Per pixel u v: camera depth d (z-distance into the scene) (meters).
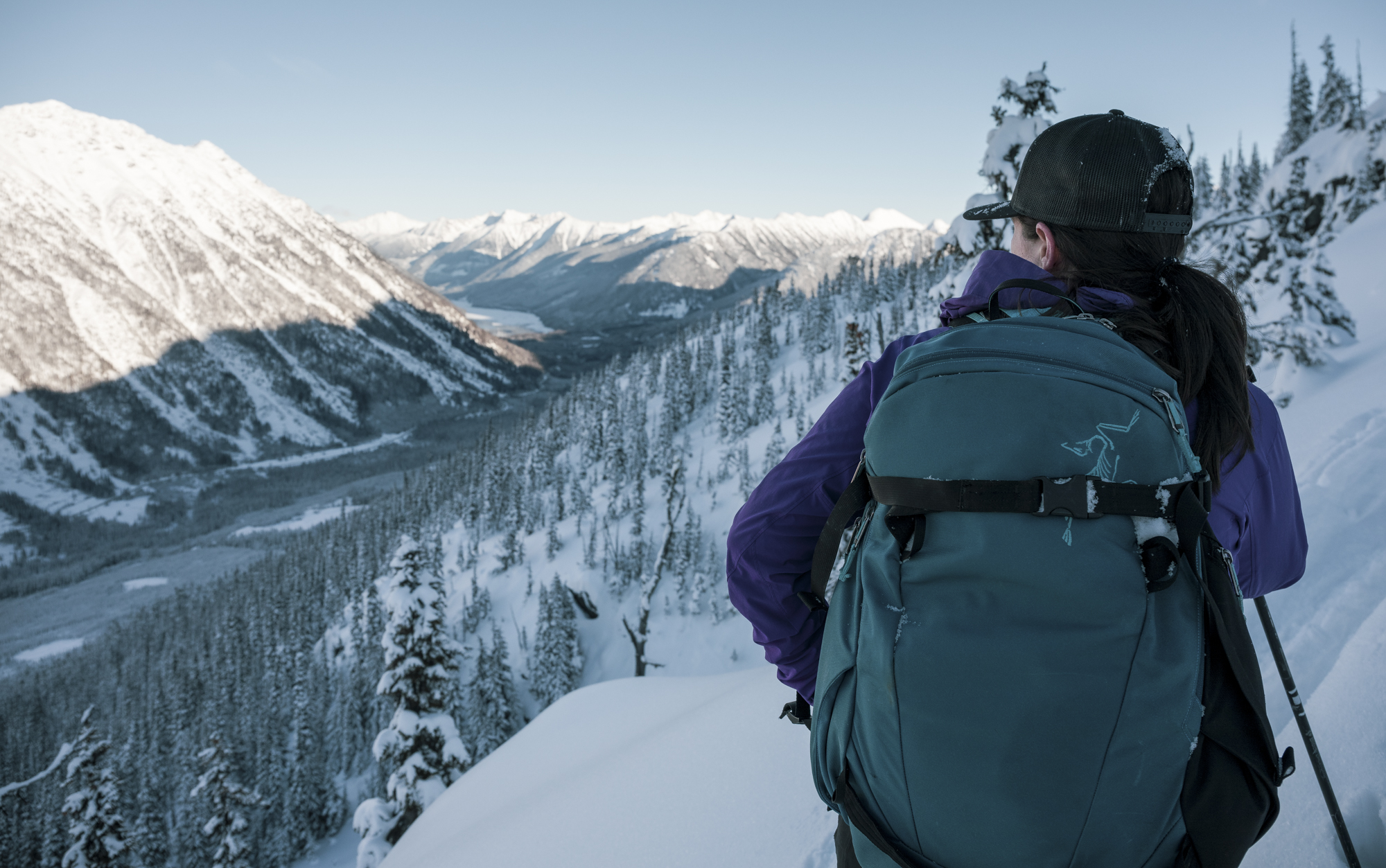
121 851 31.19
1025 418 0.89
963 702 0.85
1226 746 0.86
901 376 1.03
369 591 90.62
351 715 79.19
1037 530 0.86
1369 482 5.06
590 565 101.94
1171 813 0.85
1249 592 1.22
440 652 22.31
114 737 90.50
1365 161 34.78
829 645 1.06
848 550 1.13
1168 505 0.88
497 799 7.97
